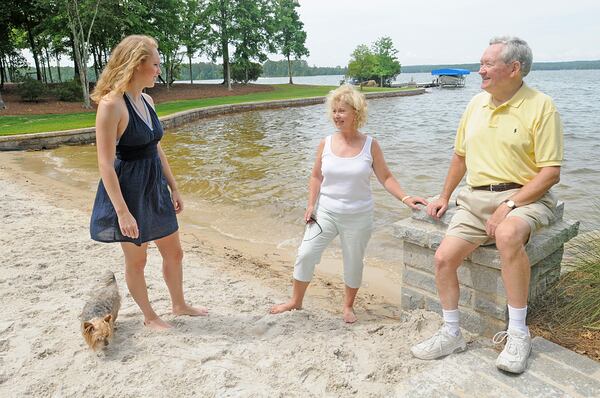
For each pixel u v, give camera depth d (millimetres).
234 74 49844
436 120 23281
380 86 58000
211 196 8664
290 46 51656
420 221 3342
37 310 3518
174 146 15102
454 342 2832
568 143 14328
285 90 44812
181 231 6641
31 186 9156
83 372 2756
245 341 3145
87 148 15016
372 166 3443
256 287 4383
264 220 7219
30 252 4852
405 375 2699
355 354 2951
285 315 3533
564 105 29797
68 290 3943
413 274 3393
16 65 41906
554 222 3143
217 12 41219
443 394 2451
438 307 3281
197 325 3369
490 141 2805
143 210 2926
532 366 2590
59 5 27391
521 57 2611
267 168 11289
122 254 4867
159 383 2641
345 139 3395
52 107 26109
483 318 3004
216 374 2715
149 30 33594
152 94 35875
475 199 2830
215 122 23188
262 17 44406
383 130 19453
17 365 2818
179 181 9859
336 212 3355
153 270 4582
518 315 2645
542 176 2607
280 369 2777
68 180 10039
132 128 2787
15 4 30984
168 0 34812
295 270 3576
